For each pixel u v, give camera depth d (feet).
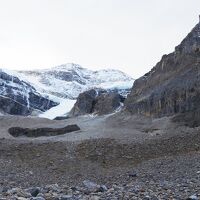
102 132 262.06
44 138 264.93
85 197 43.42
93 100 568.41
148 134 222.28
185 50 363.35
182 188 56.34
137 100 376.68
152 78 391.65
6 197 41.24
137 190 51.93
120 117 364.79
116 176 111.86
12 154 155.12
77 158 154.40
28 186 91.56
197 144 159.53
